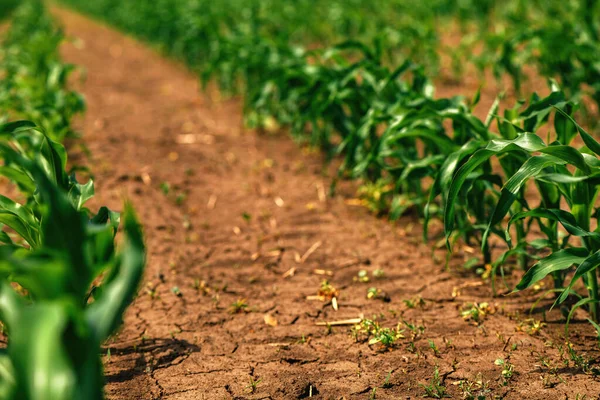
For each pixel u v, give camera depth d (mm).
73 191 3475
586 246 3809
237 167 7547
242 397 3482
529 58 9367
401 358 3805
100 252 2539
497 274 4773
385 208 6105
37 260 2217
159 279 4930
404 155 5145
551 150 3436
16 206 3492
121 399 3471
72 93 7625
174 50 16062
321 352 3930
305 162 7605
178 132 9109
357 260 5172
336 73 6789
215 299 4645
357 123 6637
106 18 28641
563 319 4133
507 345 3881
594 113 8430
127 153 8062
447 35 14250
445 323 4176
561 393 3363
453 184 3717
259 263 5234
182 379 3670
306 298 4629
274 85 8281
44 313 1830
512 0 13773
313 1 15789
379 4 14602
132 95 11875
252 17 13680
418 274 4879
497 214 3604
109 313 2070
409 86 5871
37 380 1793
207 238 5738
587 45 7480
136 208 6281
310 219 6031
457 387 3486
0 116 7480
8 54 10914
